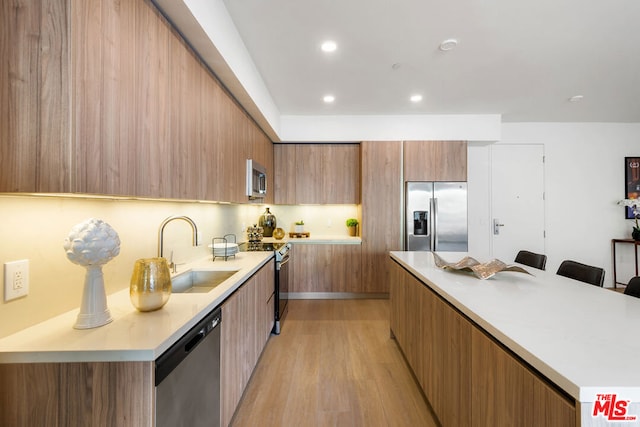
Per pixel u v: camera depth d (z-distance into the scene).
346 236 4.71
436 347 1.67
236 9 1.97
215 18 1.76
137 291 1.22
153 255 1.87
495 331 1.04
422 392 2.09
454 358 1.42
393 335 2.93
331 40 2.35
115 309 1.28
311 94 3.50
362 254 4.29
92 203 1.37
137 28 1.23
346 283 4.29
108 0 1.05
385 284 4.26
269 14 2.02
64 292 1.22
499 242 4.76
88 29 0.96
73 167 0.91
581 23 2.13
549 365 0.78
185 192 1.67
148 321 1.15
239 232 3.75
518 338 0.95
